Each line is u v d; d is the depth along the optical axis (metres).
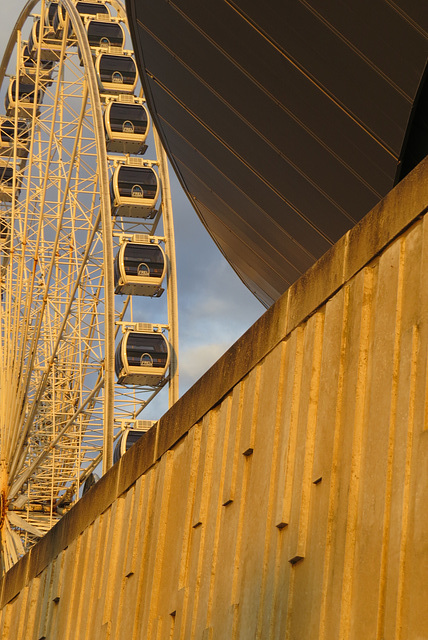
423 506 9.53
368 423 10.81
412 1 16.97
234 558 13.62
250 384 14.16
